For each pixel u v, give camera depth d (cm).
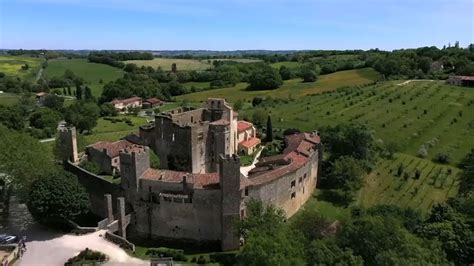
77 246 8900
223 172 9038
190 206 9519
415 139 17100
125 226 9794
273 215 8825
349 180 12688
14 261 8206
